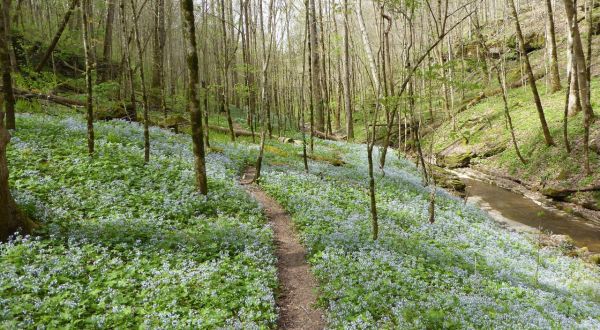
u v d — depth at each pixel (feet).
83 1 48.62
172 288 27.58
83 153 50.49
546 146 91.04
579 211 71.20
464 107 143.74
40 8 135.33
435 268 37.24
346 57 125.70
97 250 30.91
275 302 29.55
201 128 46.47
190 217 41.29
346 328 25.73
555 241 58.85
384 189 64.39
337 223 44.91
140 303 25.89
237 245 36.11
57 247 29.96
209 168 57.16
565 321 30.22
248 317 25.94
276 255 37.35
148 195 43.42
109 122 69.67
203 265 31.30
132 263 30.09
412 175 81.56
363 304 28.71
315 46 130.41
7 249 28.25
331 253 36.40
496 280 37.65
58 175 43.80
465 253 43.83
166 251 32.89
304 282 33.12
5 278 25.30
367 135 40.73
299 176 62.64
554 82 116.78
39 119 61.31
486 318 28.50
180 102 129.90
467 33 197.77
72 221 35.14
